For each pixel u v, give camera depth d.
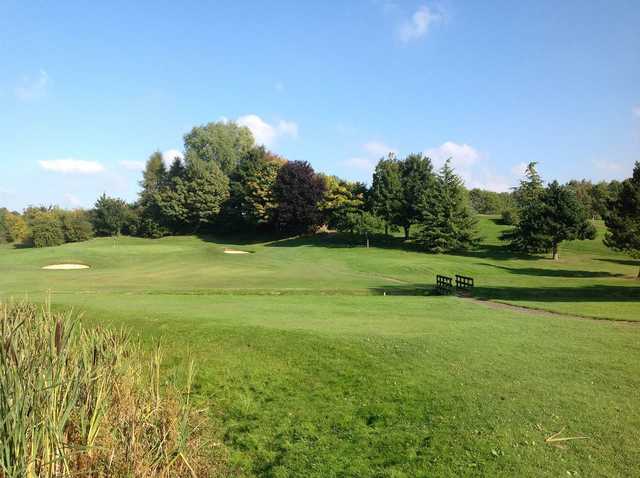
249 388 10.05
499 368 10.09
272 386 10.10
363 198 68.25
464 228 58.06
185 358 11.49
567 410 7.97
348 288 28.66
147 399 7.57
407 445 7.35
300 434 8.10
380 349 11.55
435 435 7.51
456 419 7.91
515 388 8.96
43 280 33.31
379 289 28.53
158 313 15.80
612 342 12.32
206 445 7.65
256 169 81.88
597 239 66.06
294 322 14.77
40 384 5.34
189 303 19.59
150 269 42.16
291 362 11.20
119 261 49.44
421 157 69.62
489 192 98.38
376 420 8.32
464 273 40.12
